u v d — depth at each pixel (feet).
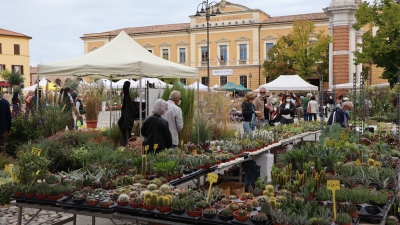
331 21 107.65
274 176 14.53
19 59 182.80
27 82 185.88
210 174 12.13
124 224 16.99
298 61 120.26
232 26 160.35
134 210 11.71
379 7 78.89
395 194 15.46
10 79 133.18
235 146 22.80
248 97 33.45
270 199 11.29
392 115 53.06
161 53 175.32
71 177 15.46
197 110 30.53
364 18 79.20
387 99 60.90
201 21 166.81
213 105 34.55
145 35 177.06
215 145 24.56
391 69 78.74
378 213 11.74
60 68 26.66
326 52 123.54
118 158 18.07
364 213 11.74
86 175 15.25
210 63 165.99
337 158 17.21
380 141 26.13
